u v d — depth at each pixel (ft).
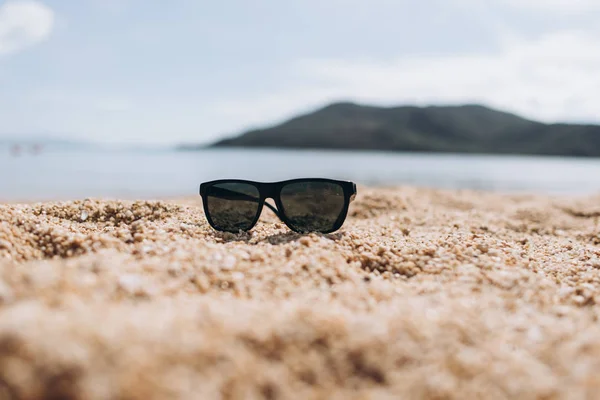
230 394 0.70
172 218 1.79
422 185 7.88
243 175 9.64
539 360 0.88
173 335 0.77
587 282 1.32
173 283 1.09
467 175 11.91
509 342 0.94
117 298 0.97
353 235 1.61
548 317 1.07
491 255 1.48
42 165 11.59
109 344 0.70
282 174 10.22
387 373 0.80
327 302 1.08
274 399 0.72
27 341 0.66
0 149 27.61
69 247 1.32
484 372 0.82
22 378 0.62
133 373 0.66
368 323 0.91
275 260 1.30
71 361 0.65
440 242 1.57
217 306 0.96
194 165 14.10
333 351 0.83
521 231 2.43
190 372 0.71
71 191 5.49
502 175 12.69
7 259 1.22
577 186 8.92
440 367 0.82
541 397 0.76
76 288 0.96
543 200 4.10
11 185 6.05
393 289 1.20
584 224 2.72
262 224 1.82
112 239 1.35
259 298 1.11
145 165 13.43
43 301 0.88
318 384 0.77
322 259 1.32
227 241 1.52
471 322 0.99
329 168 13.55
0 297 0.86
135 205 1.88
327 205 1.62
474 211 2.95
